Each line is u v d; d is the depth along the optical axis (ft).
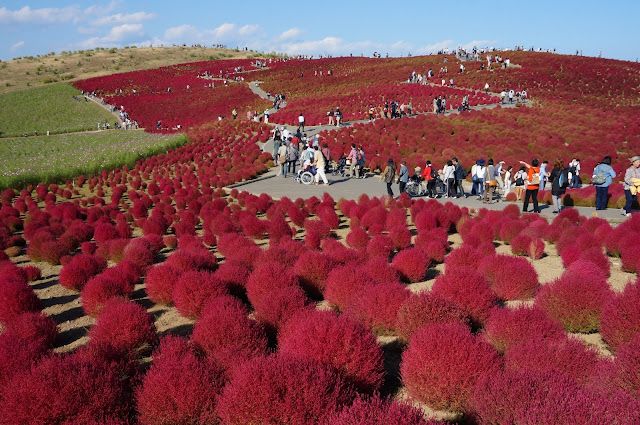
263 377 12.23
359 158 80.69
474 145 100.27
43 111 245.45
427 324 18.06
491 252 32.63
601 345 18.79
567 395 10.75
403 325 18.66
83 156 114.83
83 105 256.32
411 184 67.15
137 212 55.21
